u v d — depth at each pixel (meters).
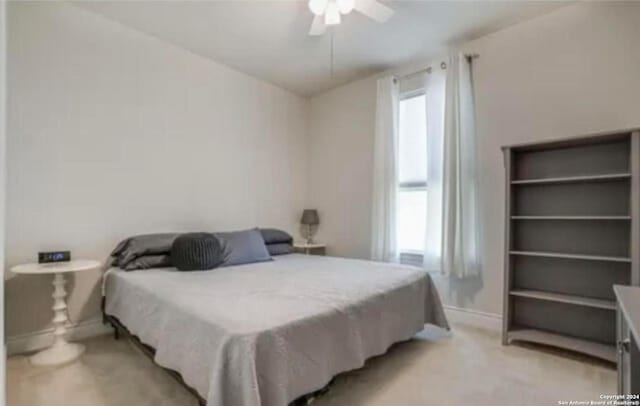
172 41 3.23
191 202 3.44
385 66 3.72
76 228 2.71
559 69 2.69
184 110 3.39
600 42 2.52
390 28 2.97
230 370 1.41
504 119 2.96
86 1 2.64
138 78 3.06
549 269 2.68
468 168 3.07
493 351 2.51
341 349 1.86
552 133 2.71
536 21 2.80
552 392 1.94
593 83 2.54
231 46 3.31
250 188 3.99
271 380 1.45
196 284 2.23
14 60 2.44
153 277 2.44
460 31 3.01
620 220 2.38
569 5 2.64
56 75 2.62
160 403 1.82
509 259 2.67
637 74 2.38
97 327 2.81
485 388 1.99
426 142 3.47
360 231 4.07
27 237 2.49
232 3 2.64
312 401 1.83
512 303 2.75
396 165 3.64
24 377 2.10
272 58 3.55
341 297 2.01
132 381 2.05
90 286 2.79
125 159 2.99
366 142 4.03
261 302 1.85
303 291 2.09
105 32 2.86
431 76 3.46
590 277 2.50
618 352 1.62
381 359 2.38
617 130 2.18
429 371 2.20
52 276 2.60
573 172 2.59
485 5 2.64
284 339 1.54
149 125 3.14
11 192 2.42
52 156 2.60
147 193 3.13
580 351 2.31
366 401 1.85
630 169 2.18
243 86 3.91
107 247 2.88
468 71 3.12
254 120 4.03
